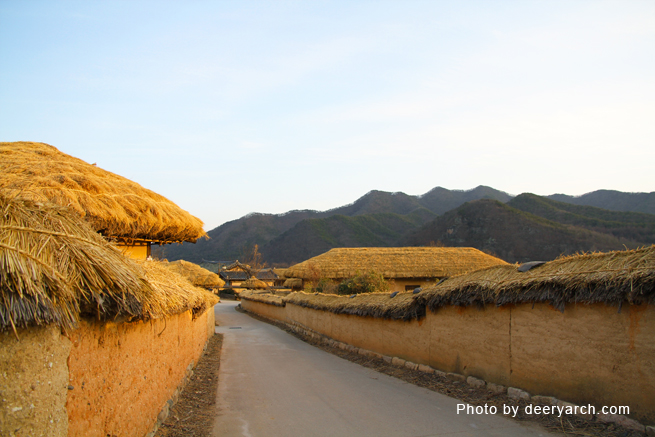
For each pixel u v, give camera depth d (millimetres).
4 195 3031
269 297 26703
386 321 10438
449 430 5270
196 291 8555
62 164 9102
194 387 8180
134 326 4336
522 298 6043
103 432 3492
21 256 2609
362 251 29156
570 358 5469
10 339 2424
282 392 7664
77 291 2914
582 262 5613
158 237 10844
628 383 4754
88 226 3682
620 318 4902
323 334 15281
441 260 28172
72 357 2941
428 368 8516
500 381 6648
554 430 4957
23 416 2441
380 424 5621
